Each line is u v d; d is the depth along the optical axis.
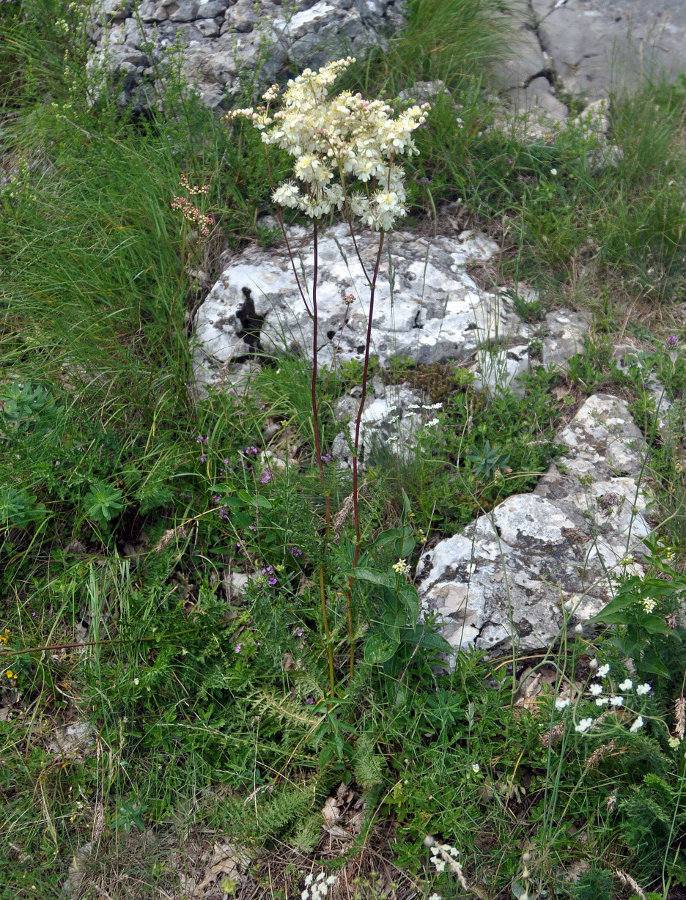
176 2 4.75
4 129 4.80
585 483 3.05
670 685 2.33
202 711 2.54
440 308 3.69
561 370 3.58
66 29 5.00
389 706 2.48
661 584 2.18
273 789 2.40
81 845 2.37
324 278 3.79
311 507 2.90
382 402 3.38
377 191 2.02
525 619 2.66
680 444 3.26
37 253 3.73
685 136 5.06
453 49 5.06
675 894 2.10
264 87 4.54
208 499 3.05
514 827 2.24
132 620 2.66
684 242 4.12
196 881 2.28
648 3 5.88
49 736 2.62
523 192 4.40
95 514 2.89
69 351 3.37
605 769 2.27
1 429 3.09
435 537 3.00
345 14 4.68
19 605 2.83
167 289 3.73
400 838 2.25
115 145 4.34
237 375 3.57
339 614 2.61
